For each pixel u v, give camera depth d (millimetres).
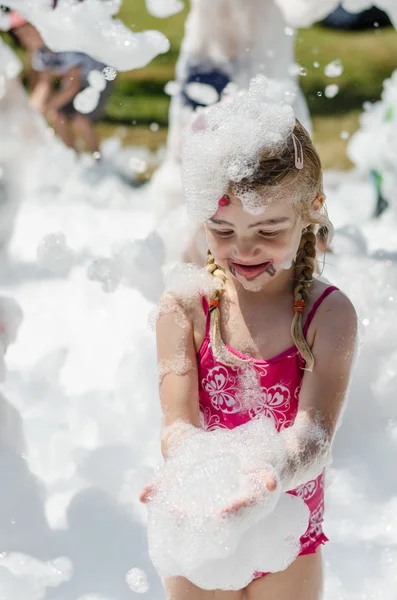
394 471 3193
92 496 2982
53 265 3367
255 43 4500
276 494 1829
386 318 3682
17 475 2910
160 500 1874
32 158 3777
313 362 2059
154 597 2559
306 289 2102
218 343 2105
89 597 2543
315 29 13375
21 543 2746
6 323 3037
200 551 1815
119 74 11602
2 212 3791
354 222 5848
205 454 1910
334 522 2916
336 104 10578
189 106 4426
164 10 3188
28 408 3588
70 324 4504
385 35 13164
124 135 8984
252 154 1938
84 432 3404
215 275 2160
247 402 2102
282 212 1967
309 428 2002
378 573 2660
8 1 3230
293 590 2137
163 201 4227
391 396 3455
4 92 3688
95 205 6438
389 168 5586
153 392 3580
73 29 3148
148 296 3732
